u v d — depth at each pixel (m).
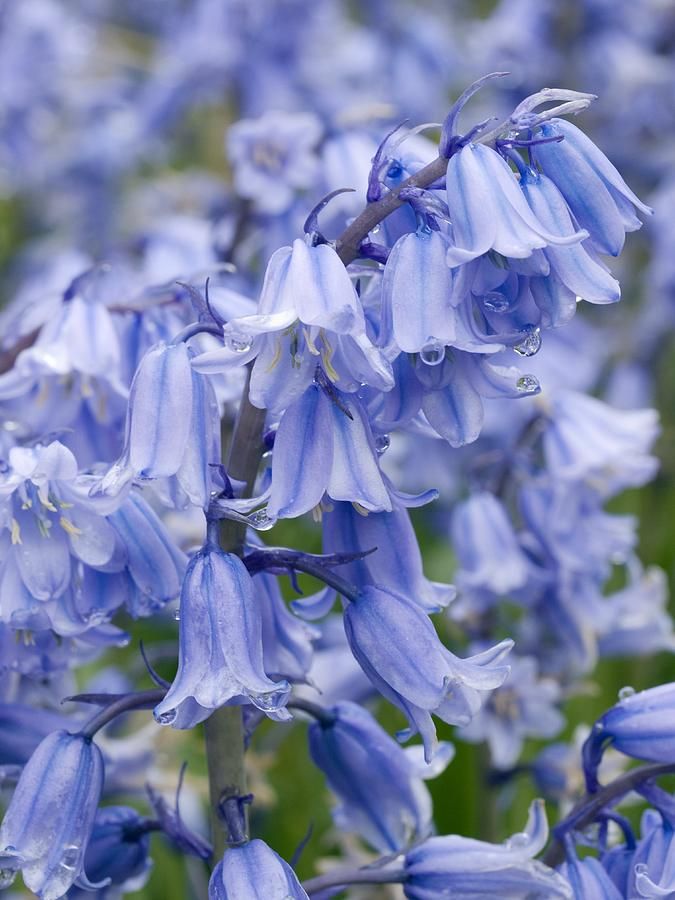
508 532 0.46
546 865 0.38
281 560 0.36
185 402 0.35
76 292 0.42
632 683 0.51
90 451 0.42
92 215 0.81
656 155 0.74
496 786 0.46
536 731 0.45
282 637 0.38
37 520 0.37
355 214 0.48
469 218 0.34
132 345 0.42
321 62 0.70
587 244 0.35
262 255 0.55
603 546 0.47
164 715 0.35
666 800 0.37
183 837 0.38
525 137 0.35
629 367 0.67
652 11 0.74
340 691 0.43
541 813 0.37
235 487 0.36
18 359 0.41
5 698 0.40
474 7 0.99
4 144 0.80
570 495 0.47
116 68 0.82
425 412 0.35
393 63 0.80
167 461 0.35
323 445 0.35
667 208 0.66
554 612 0.47
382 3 0.80
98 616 0.37
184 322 0.42
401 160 0.36
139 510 0.37
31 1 0.81
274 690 0.35
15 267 0.77
